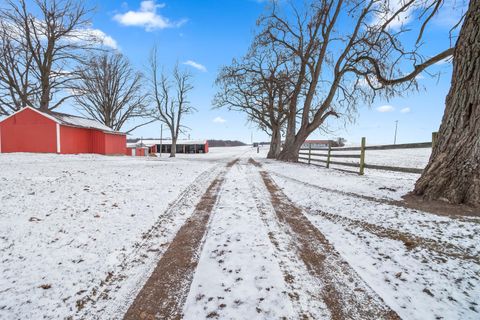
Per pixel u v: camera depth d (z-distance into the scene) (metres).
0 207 3.92
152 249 2.78
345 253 2.70
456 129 4.23
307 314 1.76
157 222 3.63
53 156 14.24
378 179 6.99
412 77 8.40
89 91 25.47
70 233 3.11
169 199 4.93
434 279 2.19
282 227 3.47
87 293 1.99
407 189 5.41
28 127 17.33
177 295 1.97
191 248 2.80
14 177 6.39
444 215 3.72
